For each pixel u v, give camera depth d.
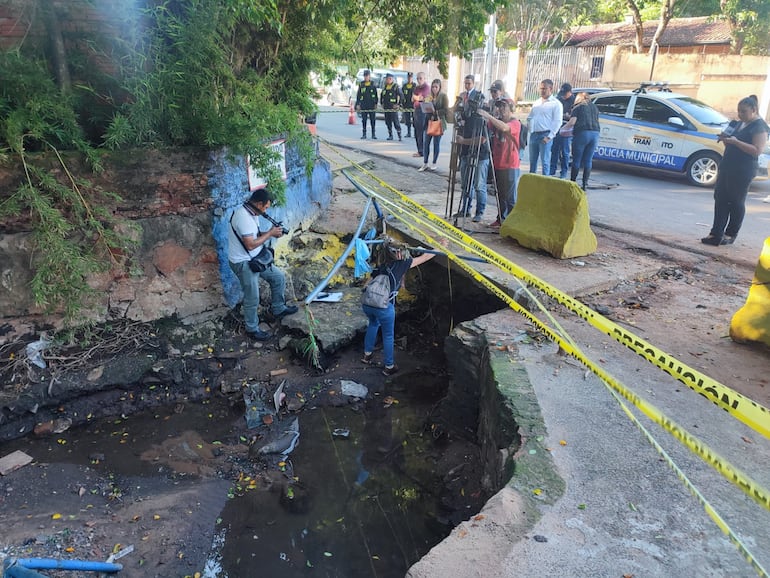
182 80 5.38
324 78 7.96
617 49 23.20
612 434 3.57
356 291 7.04
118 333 5.64
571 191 6.61
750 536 2.79
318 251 7.80
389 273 5.57
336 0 6.37
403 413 5.32
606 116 12.86
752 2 21.86
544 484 3.13
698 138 11.40
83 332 5.52
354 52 7.75
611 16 32.69
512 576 2.54
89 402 5.16
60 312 5.39
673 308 5.63
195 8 5.38
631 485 3.13
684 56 22.08
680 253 7.21
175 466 4.54
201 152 5.68
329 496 4.29
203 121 5.57
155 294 5.85
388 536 3.92
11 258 5.17
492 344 4.74
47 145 5.04
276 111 6.52
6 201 4.88
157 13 5.45
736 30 22.97
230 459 4.67
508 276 5.98
